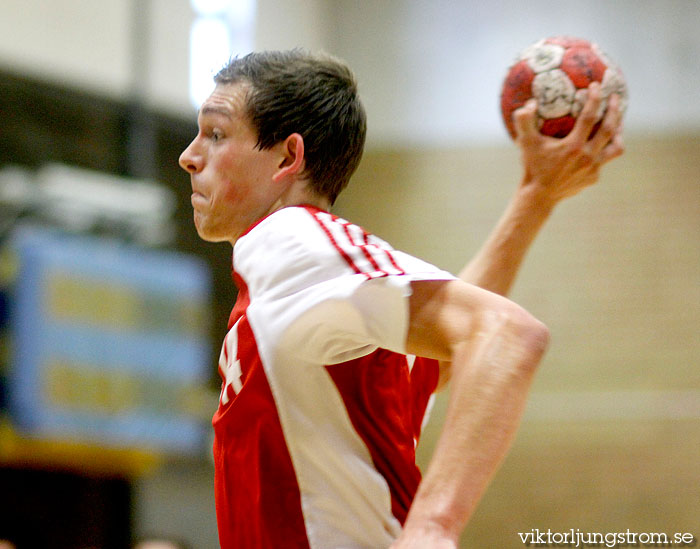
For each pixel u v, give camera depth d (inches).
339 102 247.1
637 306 1325.0
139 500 1327.5
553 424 1309.1
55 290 1139.9
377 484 216.7
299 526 213.8
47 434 1118.4
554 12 1408.7
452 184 1400.1
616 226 1349.7
